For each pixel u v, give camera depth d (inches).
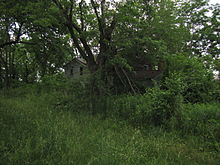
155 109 292.4
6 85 953.5
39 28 432.1
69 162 140.7
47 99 475.2
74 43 499.5
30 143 169.2
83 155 157.5
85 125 264.1
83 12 503.8
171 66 561.3
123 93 498.9
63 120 270.7
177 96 289.3
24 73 1379.2
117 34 486.6
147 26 516.4
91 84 394.6
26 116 269.7
